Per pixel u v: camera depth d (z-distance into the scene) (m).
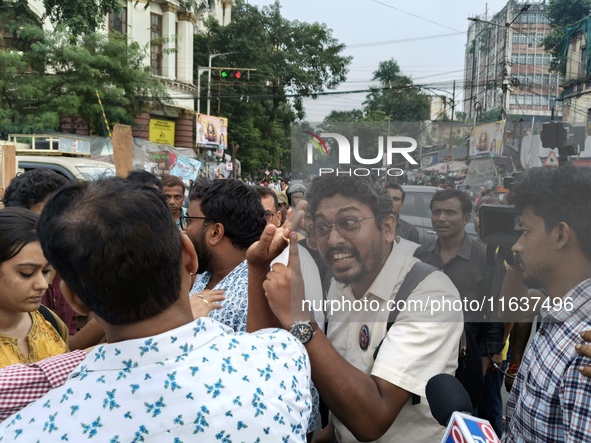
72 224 0.96
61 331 2.03
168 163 16.77
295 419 1.04
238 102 30.14
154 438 0.90
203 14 30.50
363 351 1.37
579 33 23.95
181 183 4.18
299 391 1.07
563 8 26.73
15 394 1.21
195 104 27.50
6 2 15.52
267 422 0.98
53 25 17.52
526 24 40.03
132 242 0.95
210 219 2.25
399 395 1.34
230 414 0.95
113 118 16.83
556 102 25.62
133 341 0.96
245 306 1.93
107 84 16.67
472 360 1.66
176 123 23.73
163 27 22.77
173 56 23.00
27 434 0.92
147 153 16.44
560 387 1.28
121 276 0.95
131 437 0.89
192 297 1.66
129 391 0.92
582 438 1.22
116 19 20.92
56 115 15.24
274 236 1.35
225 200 2.24
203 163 23.48
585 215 1.22
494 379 2.65
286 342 1.14
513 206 1.26
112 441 0.89
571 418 1.25
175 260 1.01
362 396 1.29
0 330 1.70
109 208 0.97
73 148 7.52
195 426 0.92
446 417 1.17
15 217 1.65
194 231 2.29
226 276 2.13
